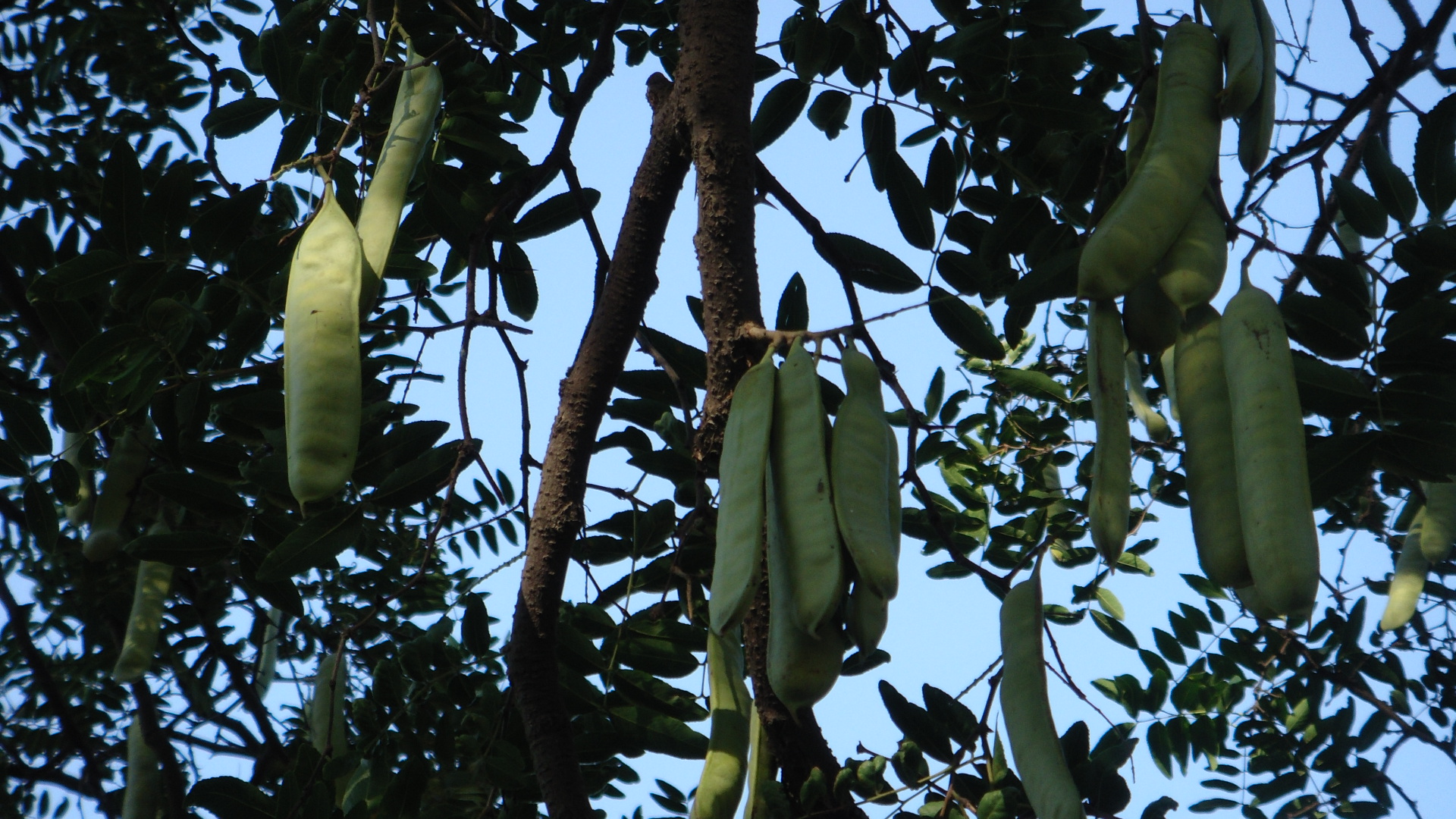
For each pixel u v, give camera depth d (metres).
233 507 5.16
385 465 4.88
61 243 6.69
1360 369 4.14
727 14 4.29
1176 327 3.42
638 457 5.03
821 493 3.01
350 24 5.62
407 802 5.00
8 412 5.68
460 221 5.52
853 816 3.95
